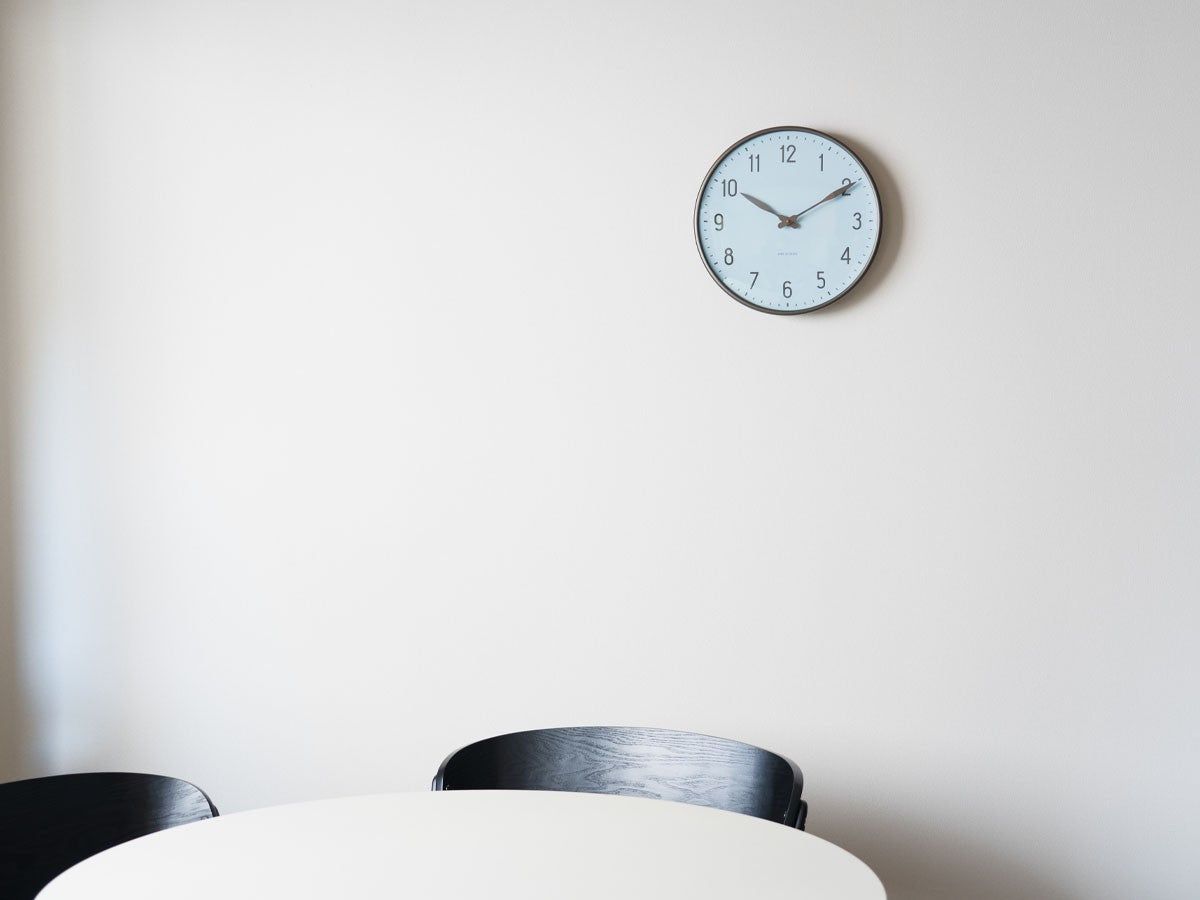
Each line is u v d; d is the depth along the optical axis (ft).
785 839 5.41
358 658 9.00
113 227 9.39
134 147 9.36
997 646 7.91
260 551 9.17
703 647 8.38
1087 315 7.79
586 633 8.59
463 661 8.82
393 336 8.94
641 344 8.49
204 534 9.26
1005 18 7.89
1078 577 7.80
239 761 9.19
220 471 9.23
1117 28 7.73
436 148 8.86
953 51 7.98
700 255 8.35
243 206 9.19
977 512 7.95
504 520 8.74
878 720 8.09
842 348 8.16
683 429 8.42
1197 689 7.62
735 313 8.33
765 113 8.29
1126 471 7.73
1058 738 7.82
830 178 8.10
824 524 8.18
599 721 8.56
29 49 9.50
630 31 8.51
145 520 9.35
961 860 7.96
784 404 8.25
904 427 8.05
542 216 8.66
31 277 9.51
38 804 6.32
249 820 5.70
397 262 8.93
